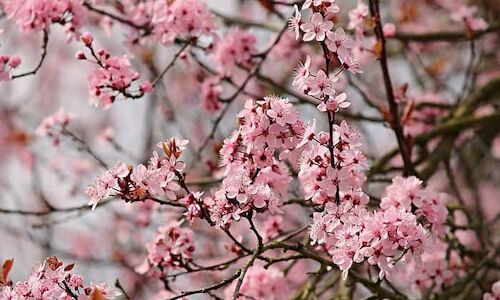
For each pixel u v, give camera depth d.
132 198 4.29
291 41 7.26
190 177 7.58
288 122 4.11
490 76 9.55
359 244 4.03
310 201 5.20
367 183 6.18
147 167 4.48
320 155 4.25
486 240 6.23
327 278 6.67
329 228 4.20
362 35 5.66
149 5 6.21
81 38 5.14
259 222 7.16
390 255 4.02
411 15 8.91
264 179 4.41
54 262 4.25
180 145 4.34
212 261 7.59
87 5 6.03
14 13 5.48
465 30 7.41
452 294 5.72
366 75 9.73
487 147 9.11
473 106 7.53
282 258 4.56
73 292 4.28
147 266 5.14
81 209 6.46
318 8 4.14
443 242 6.25
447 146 7.07
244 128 4.18
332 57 4.29
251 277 5.53
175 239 4.98
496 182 10.55
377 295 4.96
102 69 5.20
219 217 4.26
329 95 4.07
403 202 4.52
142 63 7.71
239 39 6.34
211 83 6.54
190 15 5.70
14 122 10.19
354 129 4.23
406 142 5.85
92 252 9.66
